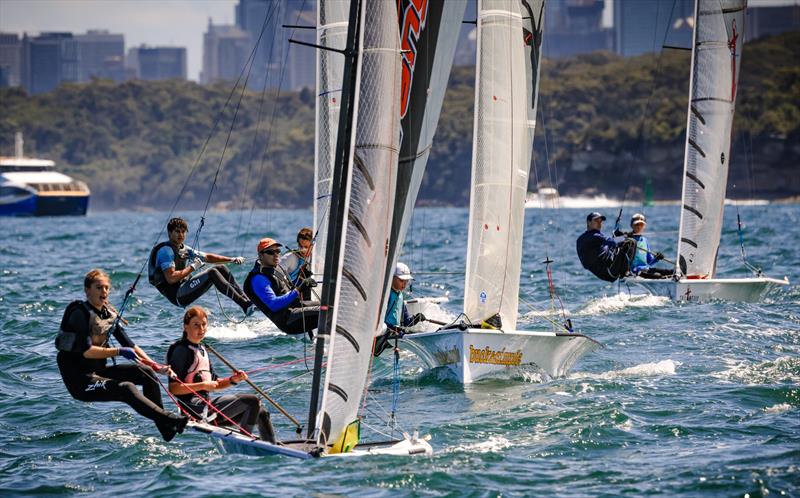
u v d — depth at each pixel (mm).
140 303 82375
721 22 79188
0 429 43125
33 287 96375
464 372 49375
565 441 39000
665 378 50031
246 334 66188
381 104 34438
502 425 41625
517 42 50156
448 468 35406
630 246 79188
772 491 32781
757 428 40219
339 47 59625
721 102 79562
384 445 37625
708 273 80375
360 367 35062
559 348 50656
